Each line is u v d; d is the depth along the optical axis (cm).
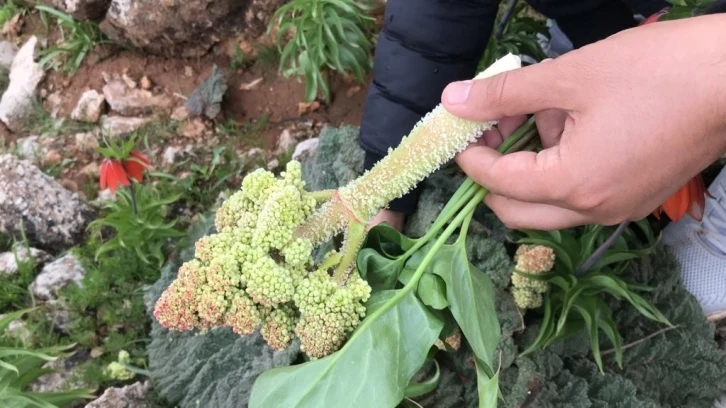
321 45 92
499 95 33
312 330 31
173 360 75
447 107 33
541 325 67
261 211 32
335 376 32
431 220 71
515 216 40
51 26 119
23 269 90
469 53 63
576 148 33
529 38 87
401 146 34
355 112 103
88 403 76
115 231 97
